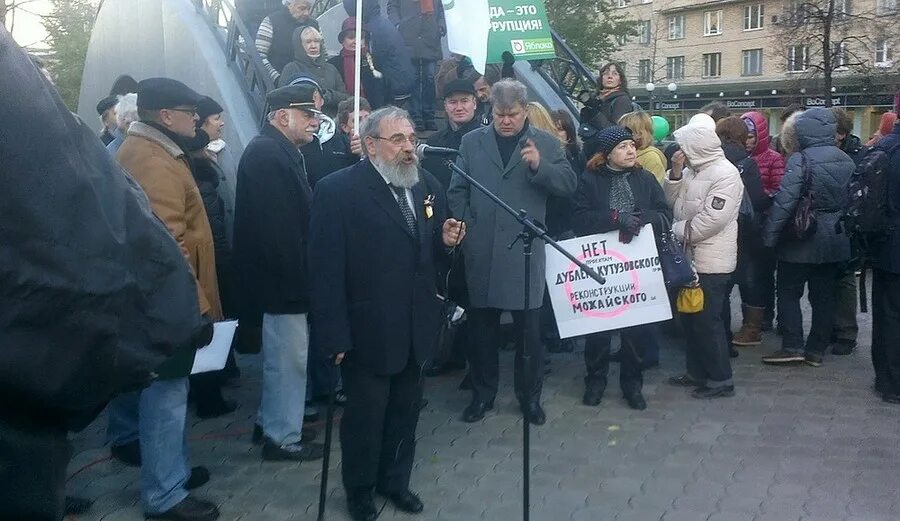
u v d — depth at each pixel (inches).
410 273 163.3
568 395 244.1
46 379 67.4
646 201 227.9
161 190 162.7
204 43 331.6
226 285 233.5
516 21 340.8
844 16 1093.8
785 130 278.8
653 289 224.5
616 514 170.7
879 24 1128.2
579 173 271.4
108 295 70.0
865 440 209.2
